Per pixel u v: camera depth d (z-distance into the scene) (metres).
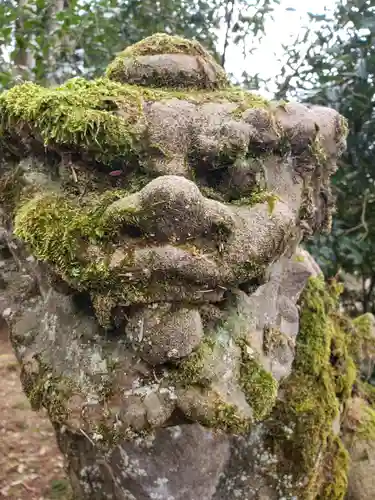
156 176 0.65
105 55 2.29
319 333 1.04
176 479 0.86
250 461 0.97
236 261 0.61
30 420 2.00
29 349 0.75
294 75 2.16
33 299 0.79
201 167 0.68
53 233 0.61
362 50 2.00
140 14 2.32
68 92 0.65
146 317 0.59
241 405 0.65
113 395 0.64
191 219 0.57
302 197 0.77
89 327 0.67
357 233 2.15
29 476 1.68
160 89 0.74
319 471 1.04
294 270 0.88
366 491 1.15
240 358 0.67
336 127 0.81
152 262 0.57
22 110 0.66
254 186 0.70
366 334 1.40
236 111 0.70
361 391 1.36
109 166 0.66
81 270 0.59
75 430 0.65
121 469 0.88
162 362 0.61
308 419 0.98
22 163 0.71
